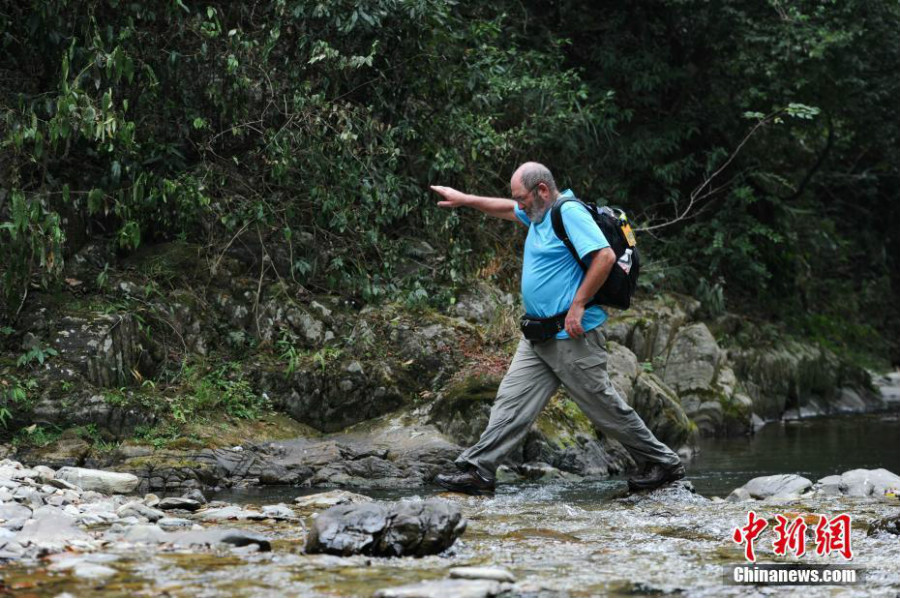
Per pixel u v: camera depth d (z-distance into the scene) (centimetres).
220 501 728
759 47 1678
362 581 420
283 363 1025
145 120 1070
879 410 1842
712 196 1833
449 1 1190
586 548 520
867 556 502
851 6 1683
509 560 484
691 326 1477
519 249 1398
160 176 1066
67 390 891
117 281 1016
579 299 712
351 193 1109
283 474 853
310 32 1120
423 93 1193
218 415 941
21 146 938
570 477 934
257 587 406
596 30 1750
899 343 2356
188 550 480
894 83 1831
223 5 1159
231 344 1044
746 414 1423
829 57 1706
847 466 1041
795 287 2066
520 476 930
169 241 1120
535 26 1673
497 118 1392
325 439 951
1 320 939
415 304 1102
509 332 1108
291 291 1106
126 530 520
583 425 1019
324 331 1071
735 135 1814
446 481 758
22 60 1062
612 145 1675
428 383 1039
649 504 723
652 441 766
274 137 1061
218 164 1109
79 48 991
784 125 1855
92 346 923
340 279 1132
